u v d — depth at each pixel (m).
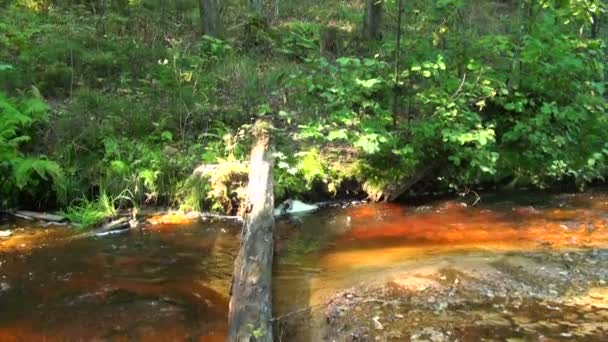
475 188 8.10
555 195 7.95
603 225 6.79
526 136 8.20
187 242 6.50
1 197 7.20
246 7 13.66
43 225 6.96
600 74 8.41
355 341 4.41
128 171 7.39
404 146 7.79
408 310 4.80
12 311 4.97
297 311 4.84
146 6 12.88
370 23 11.53
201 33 11.68
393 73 7.88
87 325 4.75
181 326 4.73
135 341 4.53
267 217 5.85
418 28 8.12
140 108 8.42
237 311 4.30
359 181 7.80
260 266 4.92
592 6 8.12
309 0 14.96
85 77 9.27
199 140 8.16
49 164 7.05
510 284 5.22
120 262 5.96
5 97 7.86
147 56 9.97
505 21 11.77
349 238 6.57
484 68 7.89
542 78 8.37
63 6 12.30
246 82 9.57
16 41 9.88
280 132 8.24
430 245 6.28
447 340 4.38
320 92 8.42
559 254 5.91
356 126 8.12
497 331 4.48
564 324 4.57
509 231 6.66
